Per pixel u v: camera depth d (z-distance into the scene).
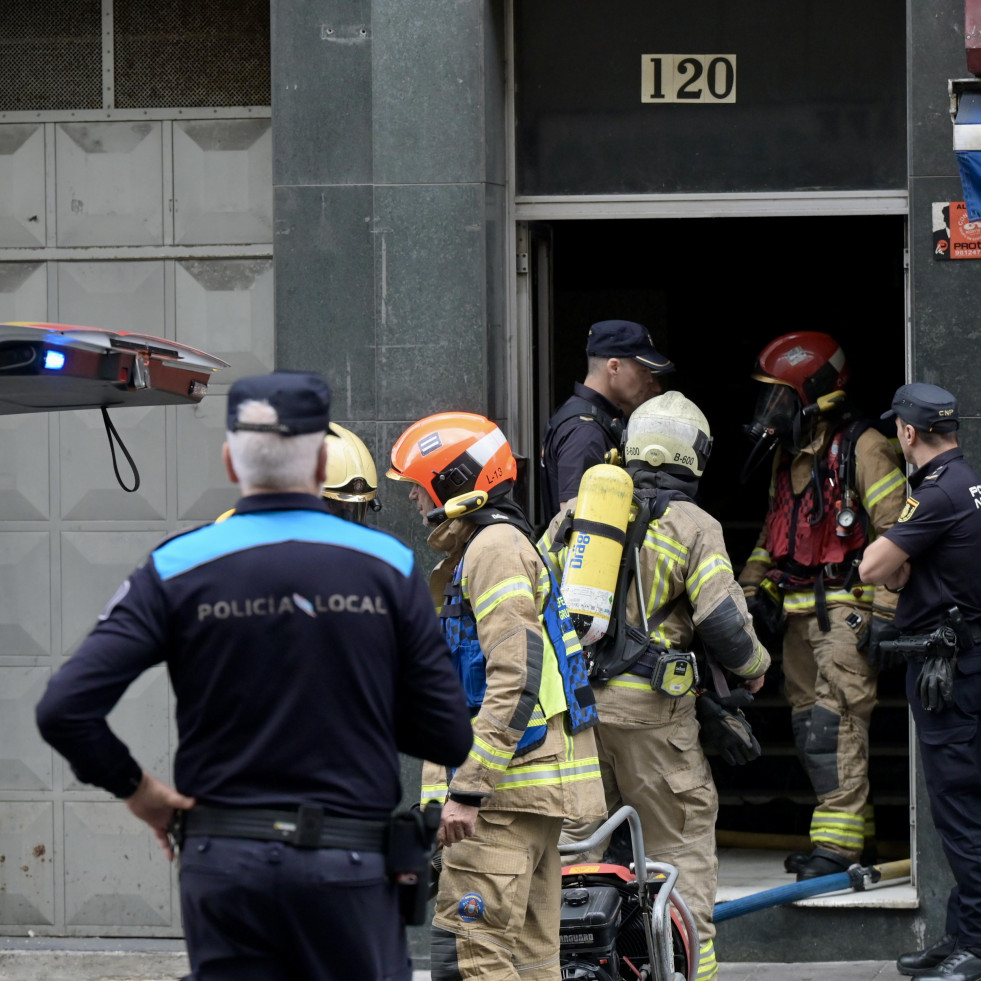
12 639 21.47
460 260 19.98
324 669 9.86
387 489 20.11
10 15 21.62
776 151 20.95
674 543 17.19
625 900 15.86
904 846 23.30
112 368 12.83
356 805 9.91
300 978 9.93
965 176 16.20
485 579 14.22
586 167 21.19
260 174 21.25
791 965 19.98
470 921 14.24
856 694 21.31
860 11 20.73
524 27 21.17
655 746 17.16
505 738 13.73
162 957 20.61
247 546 10.00
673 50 21.02
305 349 20.28
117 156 21.50
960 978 17.80
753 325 34.75
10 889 21.50
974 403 19.50
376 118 19.95
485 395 20.05
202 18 21.36
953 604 18.03
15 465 21.44
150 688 21.14
